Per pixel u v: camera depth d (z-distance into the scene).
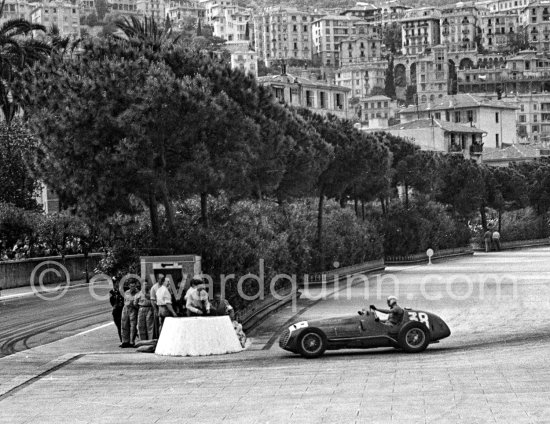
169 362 25.92
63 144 30.78
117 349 29.25
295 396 19.38
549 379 20.03
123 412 18.28
